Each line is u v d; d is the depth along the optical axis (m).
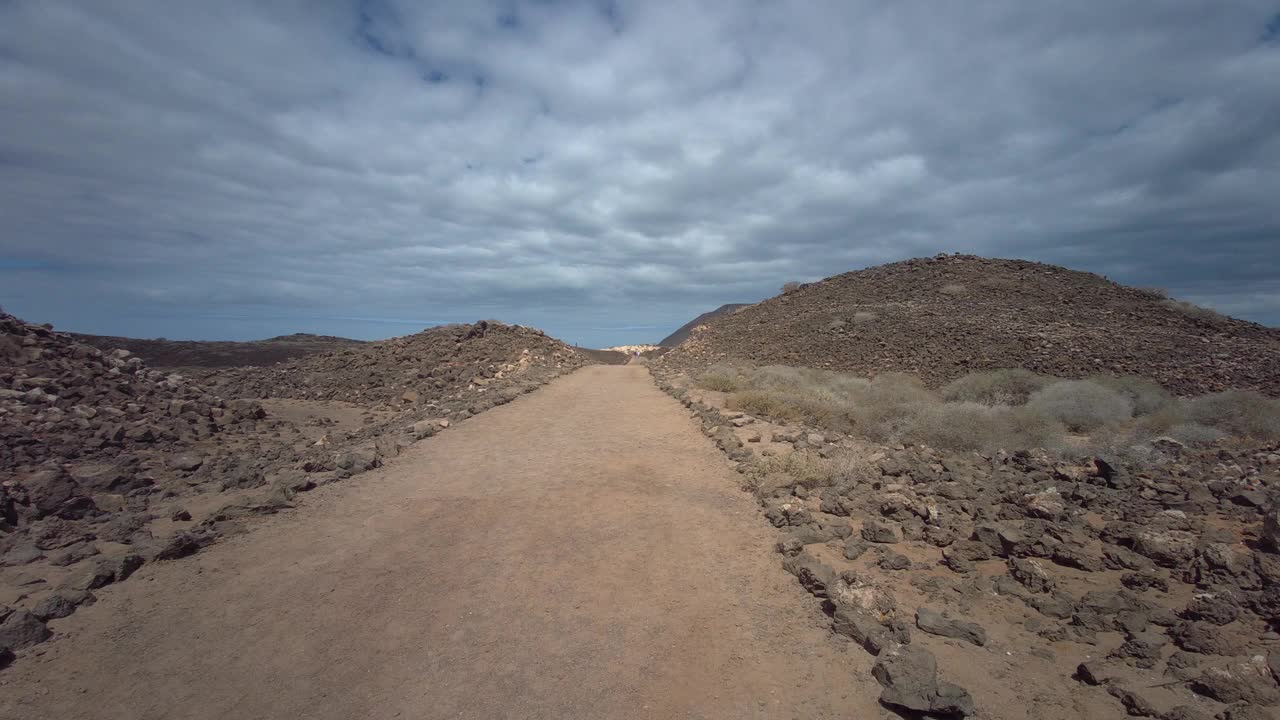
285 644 4.79
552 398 20.42
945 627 4.86
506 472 10.23
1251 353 20.77
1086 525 7.17
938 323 28.44
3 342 13.86
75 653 4.57
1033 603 5.33
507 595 5.68
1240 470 9.37
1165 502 7.88
